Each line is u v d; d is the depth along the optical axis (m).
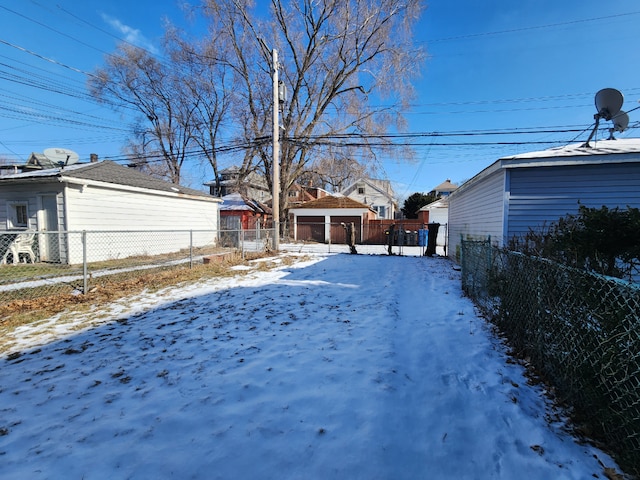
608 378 1.88
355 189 33.81
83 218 9.70
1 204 10.11
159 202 12.44
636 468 1.65
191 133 26.28
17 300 5.49
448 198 13.08
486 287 4.63
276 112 14.12
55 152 14.99
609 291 1.91
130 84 24.59
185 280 7.50
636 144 7.08
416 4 18.77
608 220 2.47
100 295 5.91
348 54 21.05
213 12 20.20
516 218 6.84
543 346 2.72
